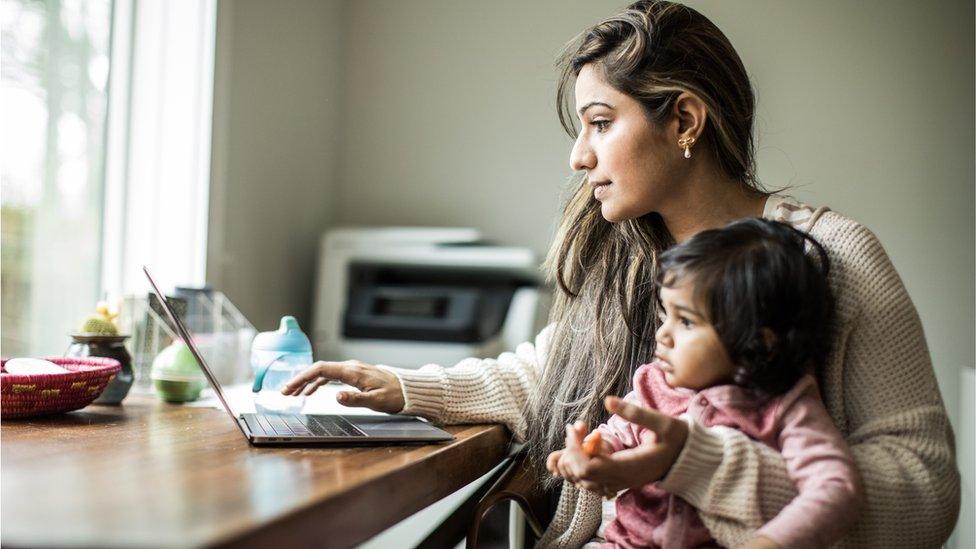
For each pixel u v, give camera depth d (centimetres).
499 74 278
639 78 106
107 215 196
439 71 283
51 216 179
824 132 258
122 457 88
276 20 240
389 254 245
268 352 117
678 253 92
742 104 112
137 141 204
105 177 195
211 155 209
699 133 107
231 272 222
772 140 260
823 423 87
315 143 269
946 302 250
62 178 182
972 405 191
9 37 166
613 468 82
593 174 112
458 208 280
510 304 242
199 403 133
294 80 253
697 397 92
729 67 111
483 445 112
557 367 124
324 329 243
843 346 97
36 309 176
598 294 122
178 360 132
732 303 87
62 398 114
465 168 280
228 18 214
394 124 286
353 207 287
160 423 113
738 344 88
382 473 81
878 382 95
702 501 85
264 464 85
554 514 127
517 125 276
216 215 213
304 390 114
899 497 88
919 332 97
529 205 274
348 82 288
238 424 106
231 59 217
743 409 89
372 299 241
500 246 277
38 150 175
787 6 261
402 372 119
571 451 83
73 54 184
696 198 111
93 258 192
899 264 253
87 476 78
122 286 198
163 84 207
